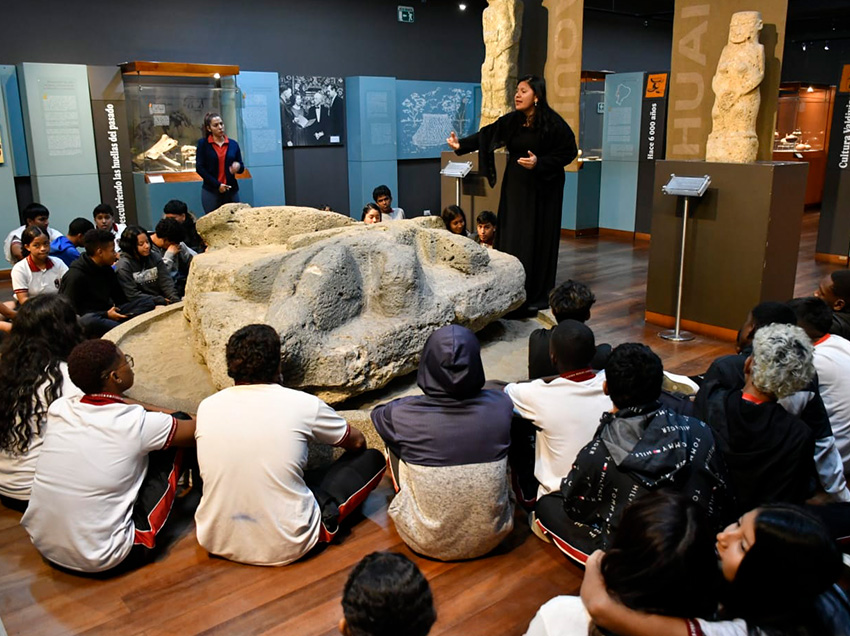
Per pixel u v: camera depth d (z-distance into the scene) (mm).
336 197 9891
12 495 2893
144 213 7594
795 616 1367
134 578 2508
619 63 12773
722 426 2375
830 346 2914
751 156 4961
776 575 1345
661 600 1377
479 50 10914
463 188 6719
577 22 6055
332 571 2525
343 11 9297
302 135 9273
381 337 3404
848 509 2459
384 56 9844
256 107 8539
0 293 6570
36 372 2824
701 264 5090
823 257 7832
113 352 2545
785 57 13430
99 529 2439
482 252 4176
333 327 3432
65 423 2506
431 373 2490
